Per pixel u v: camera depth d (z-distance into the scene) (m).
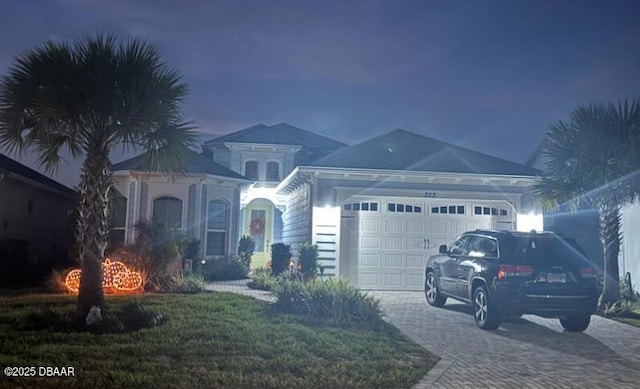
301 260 15.38
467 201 16.98
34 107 9.01
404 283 16.39
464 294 11.55
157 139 10.06
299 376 6.71
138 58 9.48
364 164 16.59
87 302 8.97
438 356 8.10
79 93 8.92
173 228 16.81
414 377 6.86
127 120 9.32
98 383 6.02
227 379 6.39
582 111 13.83
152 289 14.10
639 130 13.12
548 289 9.96
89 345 7.70
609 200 13.81
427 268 13.96
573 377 7.10
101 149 9.46
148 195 19.11
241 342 8.14
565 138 13.88
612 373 7.36
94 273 9.11
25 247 18.91
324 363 7.33
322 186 16.31
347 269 16.23
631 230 16.98
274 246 17.06
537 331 10.61
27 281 17.09
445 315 12.13
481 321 10.58
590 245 19.95
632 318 12.57
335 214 16.25
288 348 7.93
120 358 7.08
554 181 14.20
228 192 20.80
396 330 9.90
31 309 10.30
